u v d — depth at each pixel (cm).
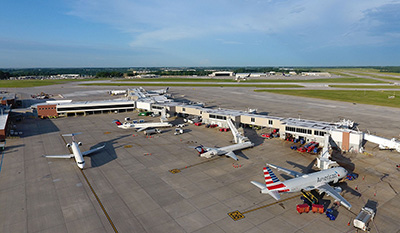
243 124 10175
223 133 9088
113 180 5422
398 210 4228
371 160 6475
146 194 4812
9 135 8925
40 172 5862
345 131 7312
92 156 6875
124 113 13225
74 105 12606
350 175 5388
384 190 4912
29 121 11438
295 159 6525
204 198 4641
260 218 4022
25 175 5706
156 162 6394
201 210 4259
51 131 9581
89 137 8719
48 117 12256
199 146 7044
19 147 7669
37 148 7569
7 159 6681
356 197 4656
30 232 3756
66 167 6131
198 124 10256
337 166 5509
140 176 5600
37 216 4153
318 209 4162
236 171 5812
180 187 5075
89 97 19150
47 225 3912
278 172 5756
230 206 4375
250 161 6412
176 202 4519
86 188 5084
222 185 5141
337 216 4078
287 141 8075
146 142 8081
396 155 6812
